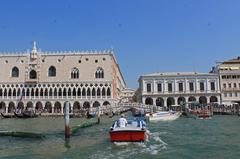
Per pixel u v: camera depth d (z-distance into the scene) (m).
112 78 103.88
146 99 115.06
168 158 21.16
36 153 24.17
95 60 103.12
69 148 26.59
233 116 82.06
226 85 112.62
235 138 31.47
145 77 114.81
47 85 102.06
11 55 103.81
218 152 23.30
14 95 102.31
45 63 103.31
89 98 100.62
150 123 56.69
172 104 114.31
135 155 22.33
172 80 113.88
